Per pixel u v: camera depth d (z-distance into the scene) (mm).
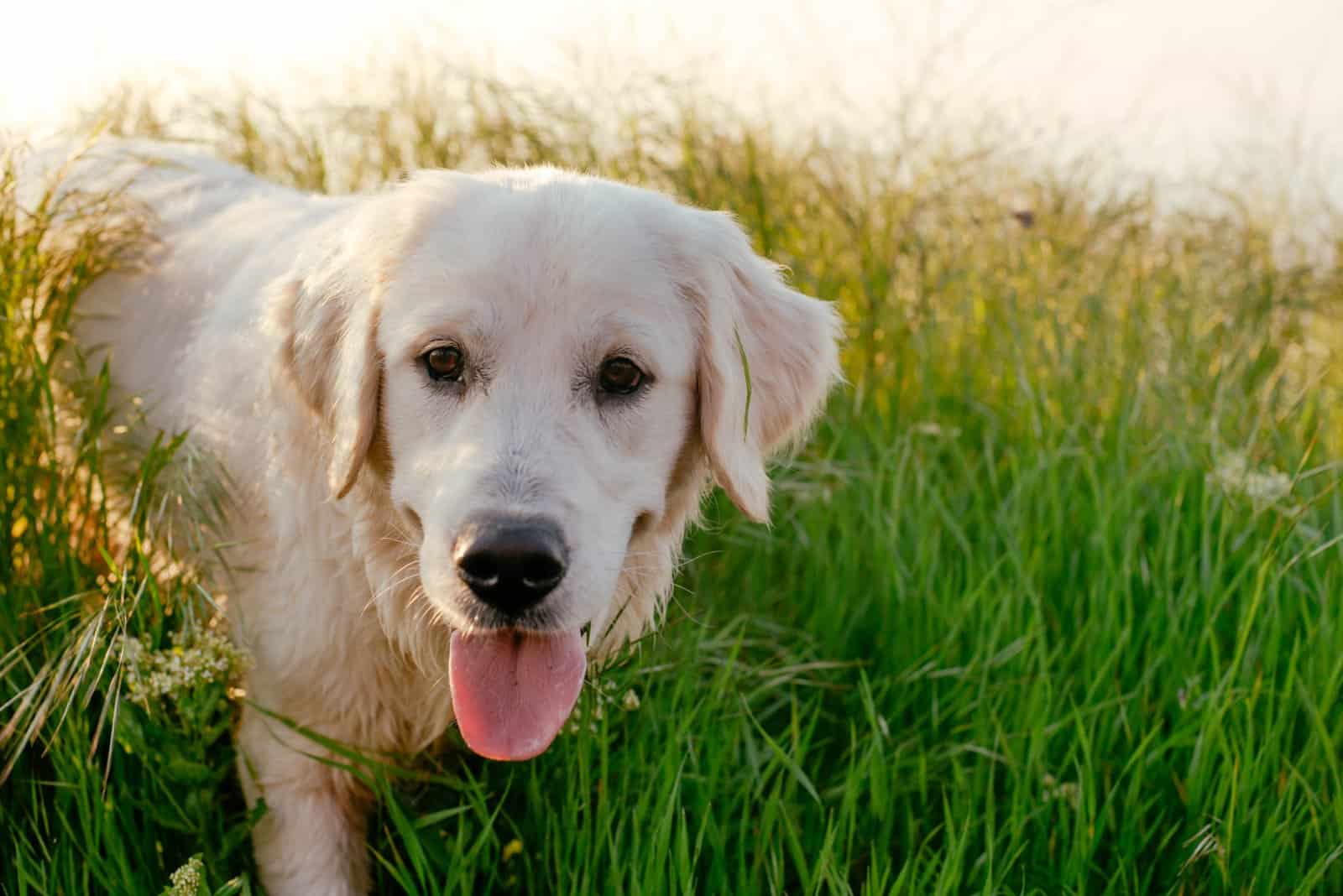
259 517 926
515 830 874
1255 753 940
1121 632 1024
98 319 1078
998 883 863
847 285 1334
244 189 1138
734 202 1301
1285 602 1038
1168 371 1277
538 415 836
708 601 1096
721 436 894
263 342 947
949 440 1242
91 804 856
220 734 906
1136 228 1458
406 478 857
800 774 889
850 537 1141
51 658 868
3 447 956
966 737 981
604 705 904
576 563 817
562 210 866
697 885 870
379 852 911
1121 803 935
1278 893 875
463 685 846
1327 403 1317
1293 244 1525
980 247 1410
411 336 852
